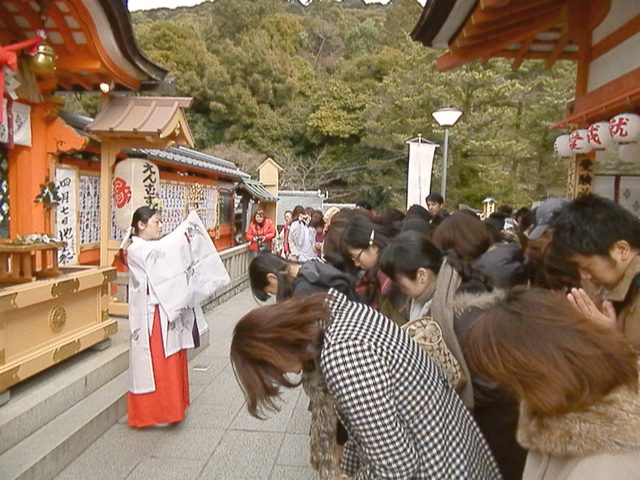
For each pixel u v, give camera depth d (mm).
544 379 945
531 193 17578
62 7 4496
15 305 3158
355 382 1379
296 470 3230
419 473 1399
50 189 5078
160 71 5637
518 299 1090
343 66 30891
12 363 3227
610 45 4820
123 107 5617
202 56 28250
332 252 3367
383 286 2824
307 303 1520
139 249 3598
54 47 4887
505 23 4574
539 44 5965
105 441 3545
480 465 1480
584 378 935
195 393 4562
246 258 10727
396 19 33656
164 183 7645
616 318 1552
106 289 4469
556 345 961
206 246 4051
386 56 28750
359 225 2887
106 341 4492
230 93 27625
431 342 1810
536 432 1033
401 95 18688
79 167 5770
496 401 1894
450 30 4691
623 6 4555
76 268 4383
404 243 2160
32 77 4715
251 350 1421
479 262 2303
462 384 1818
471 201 17828
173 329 3725
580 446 958
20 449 2973
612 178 5477
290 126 28531
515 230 4266
